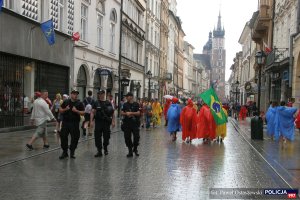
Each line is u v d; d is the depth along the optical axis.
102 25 33.50
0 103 18.95
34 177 9.27
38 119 13.56
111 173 9.95
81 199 7.42
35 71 22.52
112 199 7.46
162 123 32.84
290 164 11.84
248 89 42.28
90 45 30.48
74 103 12.13
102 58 33.62
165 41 69.31
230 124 35.38
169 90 74.56
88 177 9.40
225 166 11.41
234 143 18.08
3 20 18.84
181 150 14.97
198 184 8.92
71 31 26.92
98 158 12.37
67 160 11.79
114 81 37.19
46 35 20.80
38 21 22.81
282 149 15.64
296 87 26.72
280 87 33.22
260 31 43.91
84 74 30.22
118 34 38.16
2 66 19.17
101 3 33.09
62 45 25.41
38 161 11.46
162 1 64.12
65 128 12.11
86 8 29.88
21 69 20.78
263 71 42.72
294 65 27.20
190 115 17.94
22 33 20.64
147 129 25.62
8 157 11.72
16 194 7.71
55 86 24.97
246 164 11.87
